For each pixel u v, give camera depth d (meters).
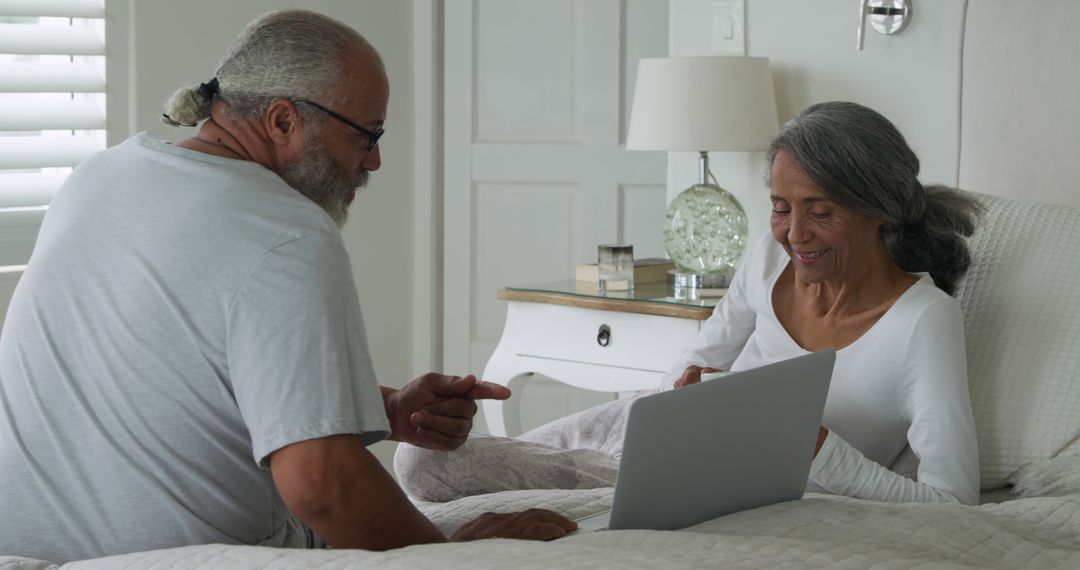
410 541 1.35
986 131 2.60
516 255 4.20
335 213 1.63
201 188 1.42
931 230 1.95
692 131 3.03
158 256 1.38
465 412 1.76
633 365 2.93
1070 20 2.45
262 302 1.34
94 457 1.38
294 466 1.31
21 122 3.36
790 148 1.88
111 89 3.54
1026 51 2.51
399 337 4.36
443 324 4.41
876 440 1.93
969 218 2.00
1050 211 2.12
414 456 1.97
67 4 3.41
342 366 1.34
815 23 3.09
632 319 2.93
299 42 1.53
